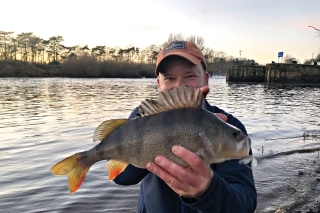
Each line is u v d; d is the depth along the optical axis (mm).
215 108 821
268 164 2266
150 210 738
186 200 526
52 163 2248
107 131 684
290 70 14219
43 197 1690
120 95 8477
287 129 3771
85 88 11102
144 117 637
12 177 1962
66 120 4203
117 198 1695
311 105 6574
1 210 1546
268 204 1596
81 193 1751
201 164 498
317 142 3010
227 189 543
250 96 8570
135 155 634
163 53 793
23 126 3713
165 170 516
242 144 583
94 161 693
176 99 617
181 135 590
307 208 1535
